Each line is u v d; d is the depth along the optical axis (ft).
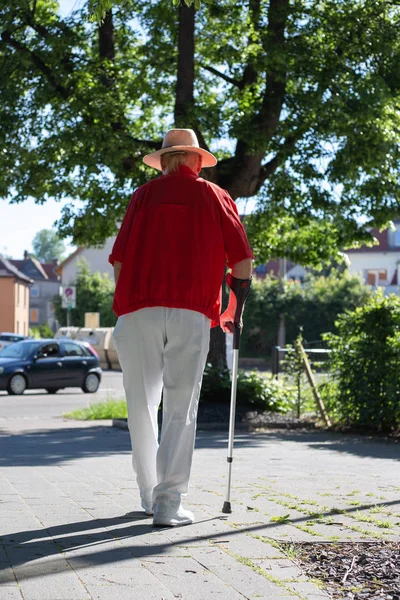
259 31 53.42
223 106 59.88
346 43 53.52
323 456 31.60
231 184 53.62
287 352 50.78
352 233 56.90
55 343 89.51
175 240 16.37
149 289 16.30
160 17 56.75
